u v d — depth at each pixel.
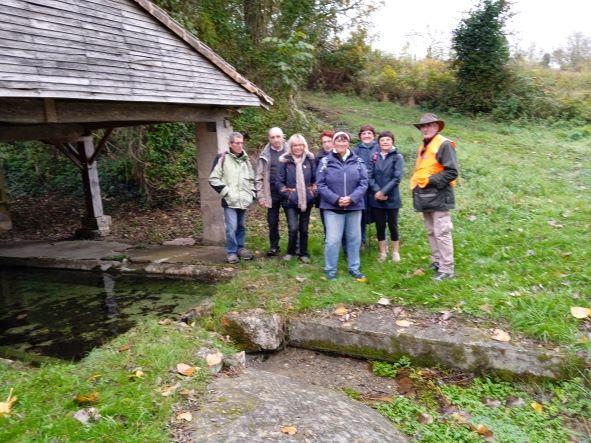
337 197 4.93
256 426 2.73
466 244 5.71
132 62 5.48
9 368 3.44
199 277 6.20
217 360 3.54
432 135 4.71
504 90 15.38
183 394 3.01
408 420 3.38
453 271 4.88
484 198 7.60
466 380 3.78
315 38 12.69
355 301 4.68
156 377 3.20
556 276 4.55
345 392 3.78
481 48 15.35
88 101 5.23
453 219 6.82
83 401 2.87
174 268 6.43
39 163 13.71
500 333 3.85
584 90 15.34
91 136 9.21
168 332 4.04
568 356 3.51
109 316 5.29
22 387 3.05
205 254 7.00
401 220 7.20
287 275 5.50
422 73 17.06
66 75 4.51
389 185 5.34
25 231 10.69
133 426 2.67
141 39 5.80
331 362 4.26
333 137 5.30
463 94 15.85
